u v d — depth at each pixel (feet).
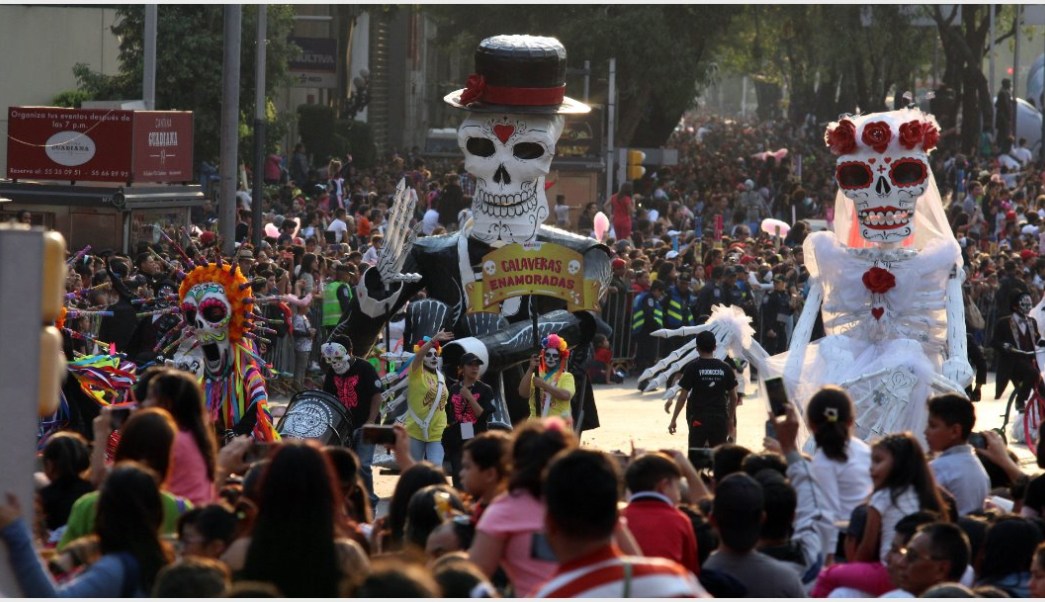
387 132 589.32
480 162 131.13
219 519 59.06
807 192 385.29
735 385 128.36
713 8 396.98
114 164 194.49
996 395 191.01
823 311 123.65
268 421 113.29
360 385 118.83
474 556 55.98
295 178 353.92
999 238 316.40
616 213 297.53
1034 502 71.46
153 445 63.21
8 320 57.41
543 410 127.54
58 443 71.61
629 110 405.59
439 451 123.85
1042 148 544.21
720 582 58.65
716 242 256.93
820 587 64.85
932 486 67.67
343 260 192.65
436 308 130.93
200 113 301.63
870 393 117.29
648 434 160.25
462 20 413.39
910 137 119.34
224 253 201.77
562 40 385.91
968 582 62.54
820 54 508.12
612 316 210.18
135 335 135.74
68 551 58.70
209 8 307.37
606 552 46.70
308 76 393.50
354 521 69.77
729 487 60.08
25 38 290.56
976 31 534.37
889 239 121.29
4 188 193.36
